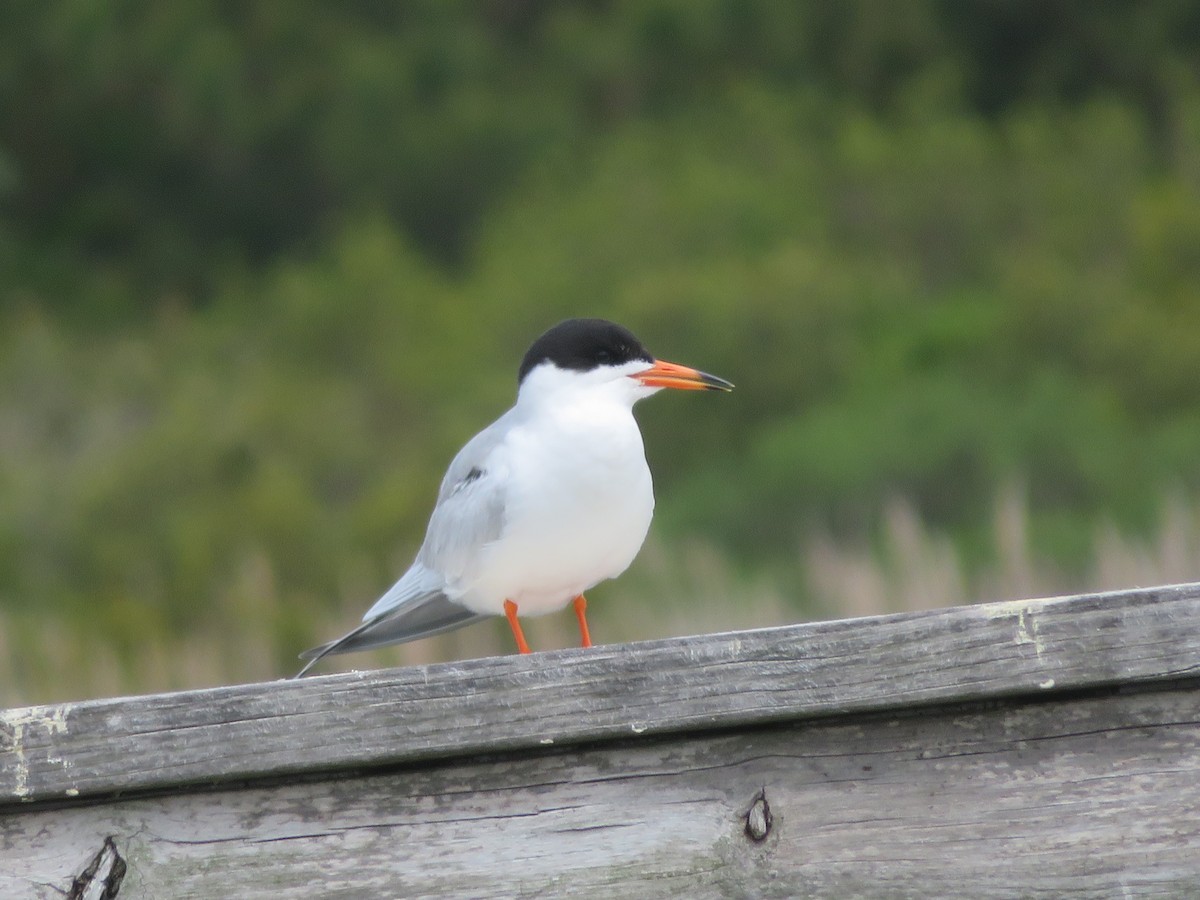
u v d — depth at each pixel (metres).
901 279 21.78
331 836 2.76
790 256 20.48
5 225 27.27
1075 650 2.76
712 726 2.77
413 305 23.20
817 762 2.79
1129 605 2.77
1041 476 16.30
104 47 27.14
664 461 18.50
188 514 15.34
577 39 28.16
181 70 27.06
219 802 2.77
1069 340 20.06
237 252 27.66
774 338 19.31
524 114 26.83
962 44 28.41
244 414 18.20
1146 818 2.77
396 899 2.75
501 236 24.00
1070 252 23.33
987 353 19.72
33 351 22.30
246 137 27.33
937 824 2.77
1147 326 20.11
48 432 20.64
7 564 15.59
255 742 2.75
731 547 15.78
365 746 2.75
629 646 2.78
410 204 26.94
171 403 20.34
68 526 16.14
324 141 27.23
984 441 16.48
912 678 2.76
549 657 2.78
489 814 2.78
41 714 2.74
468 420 17.97
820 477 16.06
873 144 24.59
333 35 28.16
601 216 22.80
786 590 13.23
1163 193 23.77
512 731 2.76
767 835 2.76
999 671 2.76
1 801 2.72
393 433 19.47
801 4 28.00
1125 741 2.79
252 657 12.31
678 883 2.76
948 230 23.92
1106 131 25.05
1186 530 12.52
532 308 21.16
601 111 27.94
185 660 12.32
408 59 27.61
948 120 25.55
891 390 18.34
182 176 28.27
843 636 2.77
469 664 2.78
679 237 22.52
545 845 2.76
